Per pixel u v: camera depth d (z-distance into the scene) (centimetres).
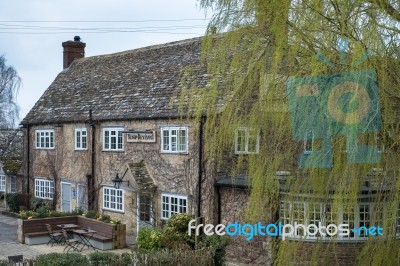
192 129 1973
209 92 1114
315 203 917
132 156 2288
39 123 2891
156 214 2150
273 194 1023
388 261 841
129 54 2877
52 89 3142
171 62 2480
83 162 2584
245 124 1043
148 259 1378
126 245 2089
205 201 1908
